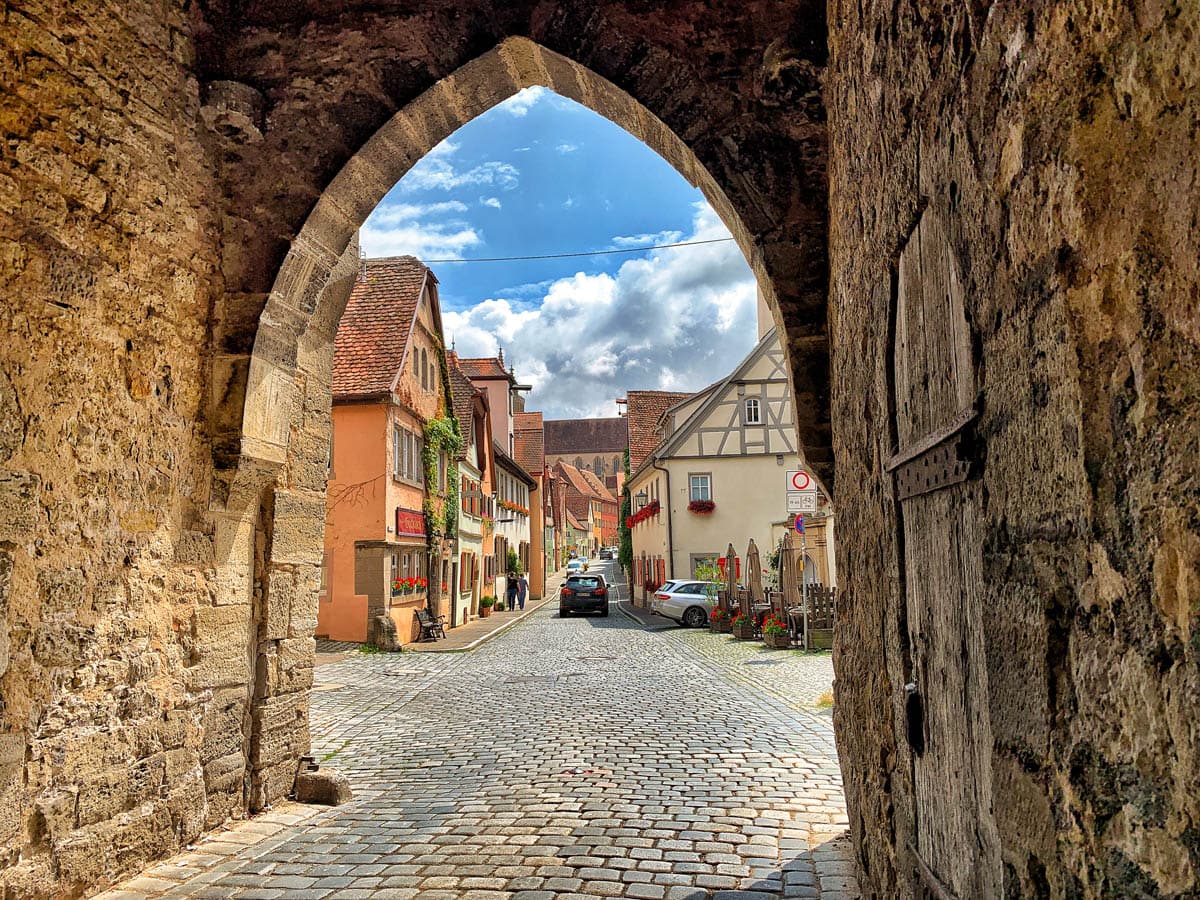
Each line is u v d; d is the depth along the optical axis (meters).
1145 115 1.08
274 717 5.55
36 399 3.68
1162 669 1.06
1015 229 1.53
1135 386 1.12
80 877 3.85
